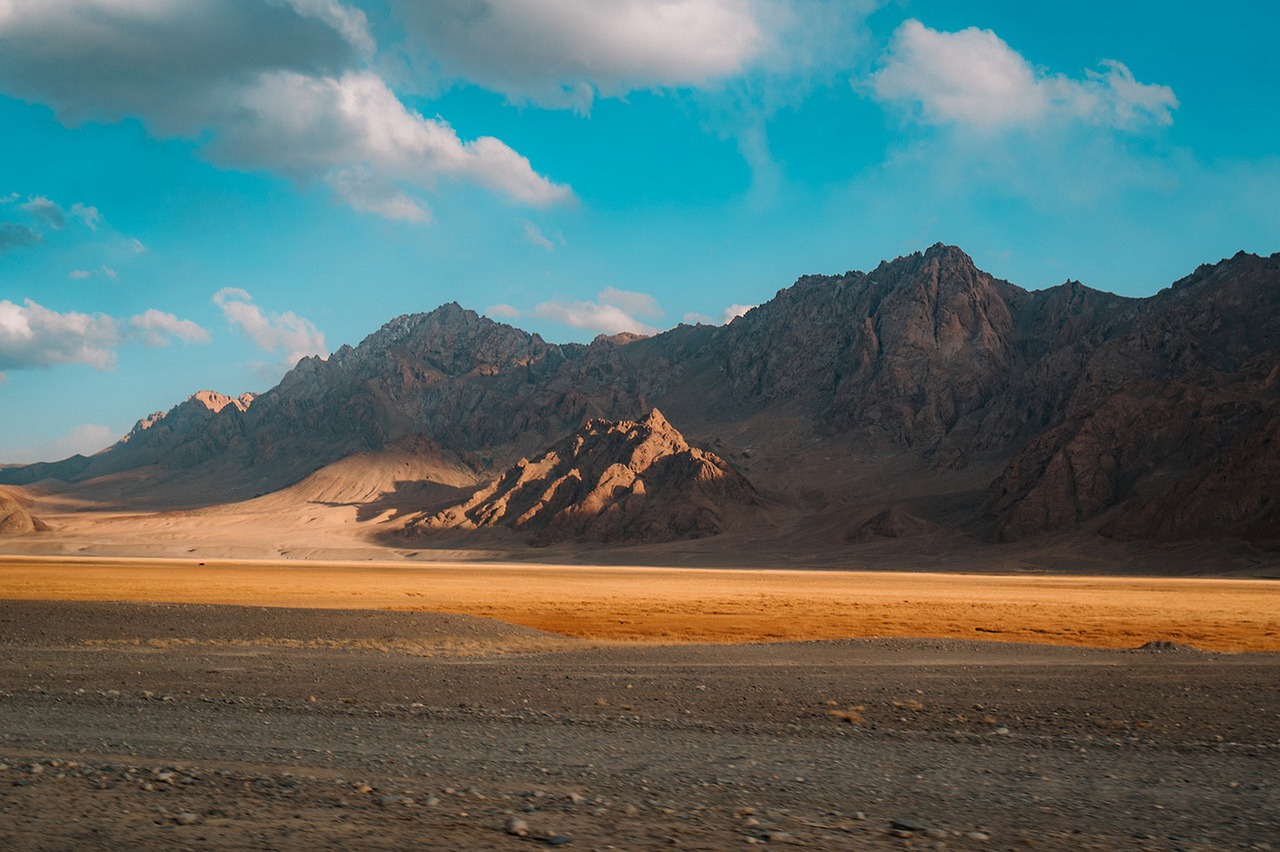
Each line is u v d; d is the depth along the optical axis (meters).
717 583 141.38
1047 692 27.42
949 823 12.67
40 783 14.16
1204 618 71.25
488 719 22.08
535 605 75.38
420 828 11.88
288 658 36.25
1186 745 19.08
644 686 28.30
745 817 12.79
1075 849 11.50
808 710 23.73
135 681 29.17
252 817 12.33
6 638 41.91
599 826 12.16
